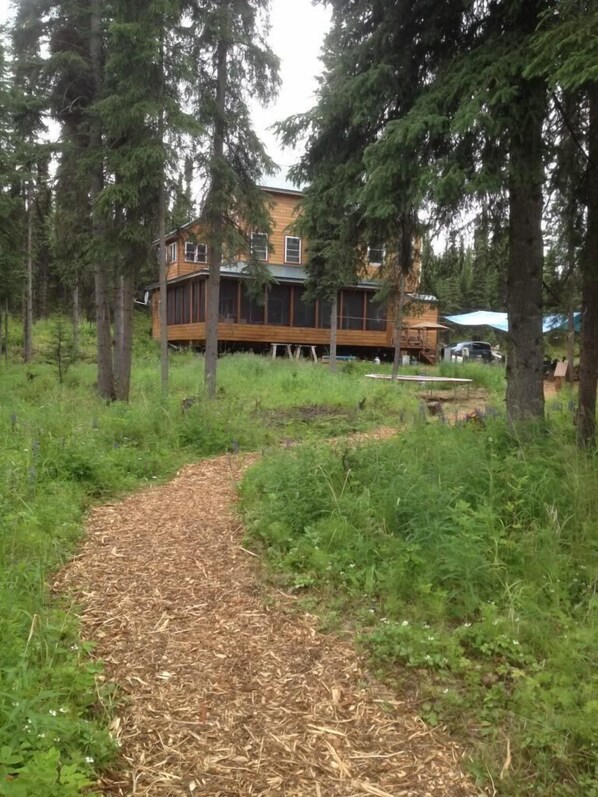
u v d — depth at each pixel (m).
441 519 4.59
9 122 15.25
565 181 7.11
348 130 6.80
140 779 2.50
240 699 3.07
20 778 2.01
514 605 3.73
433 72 6.44
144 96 11.90
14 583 3.94
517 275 6.83
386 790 2.49
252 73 13.10
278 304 29.33
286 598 4.16
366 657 3.43
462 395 17.58
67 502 5.97
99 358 14.40
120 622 3.82
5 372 21.08
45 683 2.94
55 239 15.70
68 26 13.60
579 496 4.83
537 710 2.86
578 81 4.34
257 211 13.55
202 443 9.27
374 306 31.44
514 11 5.54
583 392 6.21
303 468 6.02
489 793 2.48
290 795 2.45
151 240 13.18
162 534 5.43
